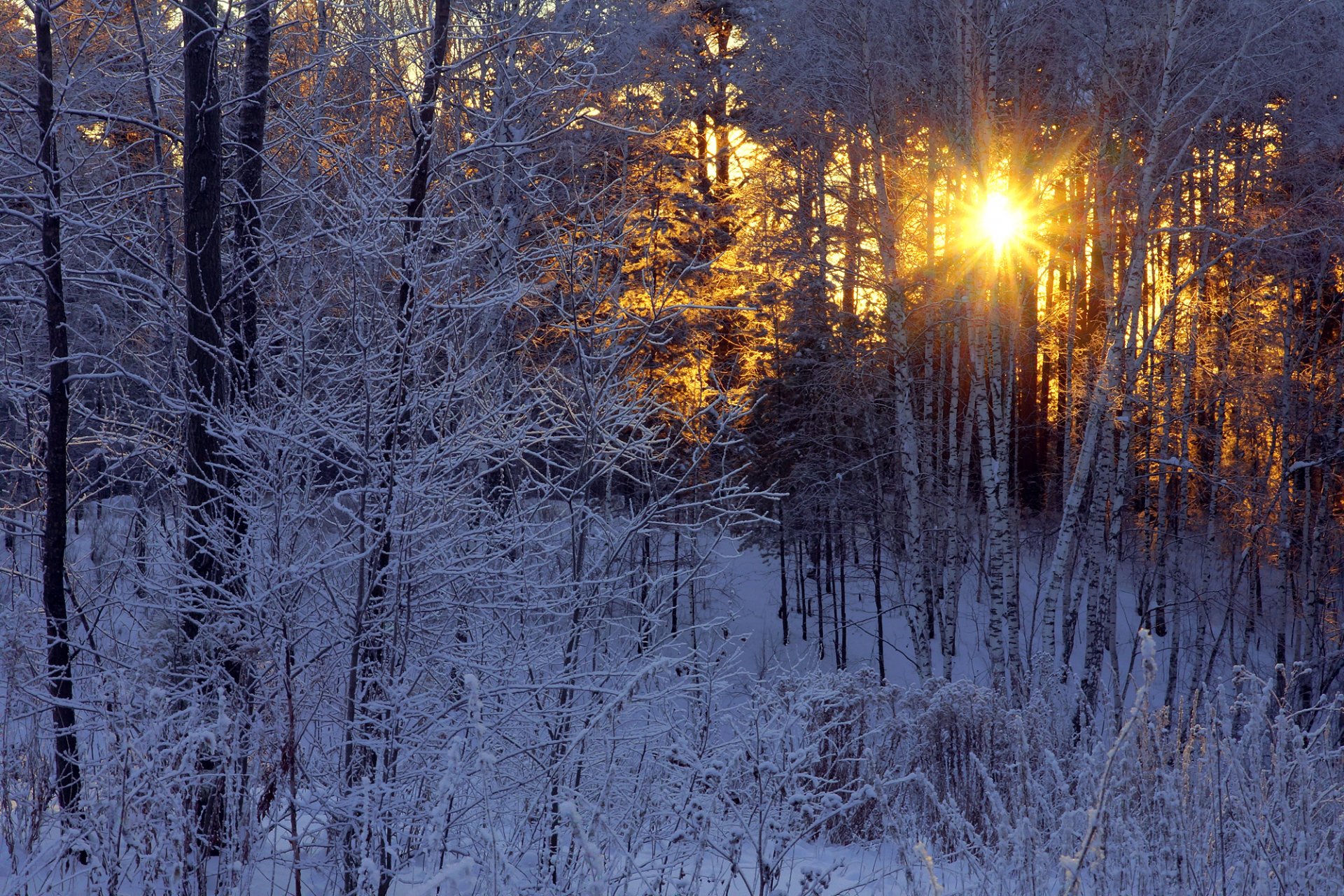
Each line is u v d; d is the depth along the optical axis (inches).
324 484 210.8
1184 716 171.3
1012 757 274.8
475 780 182.5
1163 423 775.1
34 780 207.0
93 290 272.1
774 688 195.8
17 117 267.1
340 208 218.4
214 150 230.4
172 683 194.4
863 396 775.1
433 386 225.3
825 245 730.2
